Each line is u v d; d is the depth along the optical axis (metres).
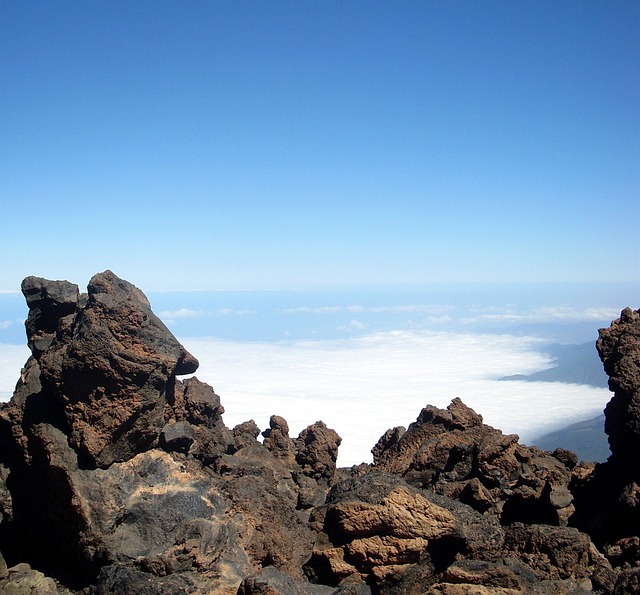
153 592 12.38
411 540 13.59
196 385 18.41
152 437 14.84
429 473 20.00
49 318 16.67
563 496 16.42
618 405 15.94
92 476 13.91
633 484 14.48
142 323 14.72
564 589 12.80
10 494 15.62
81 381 14.11
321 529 15.41
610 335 16.91
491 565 12.84
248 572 13.48
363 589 13.32
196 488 14.77
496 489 17.59
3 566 13.84
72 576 14.04
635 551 13.84
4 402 17.53
